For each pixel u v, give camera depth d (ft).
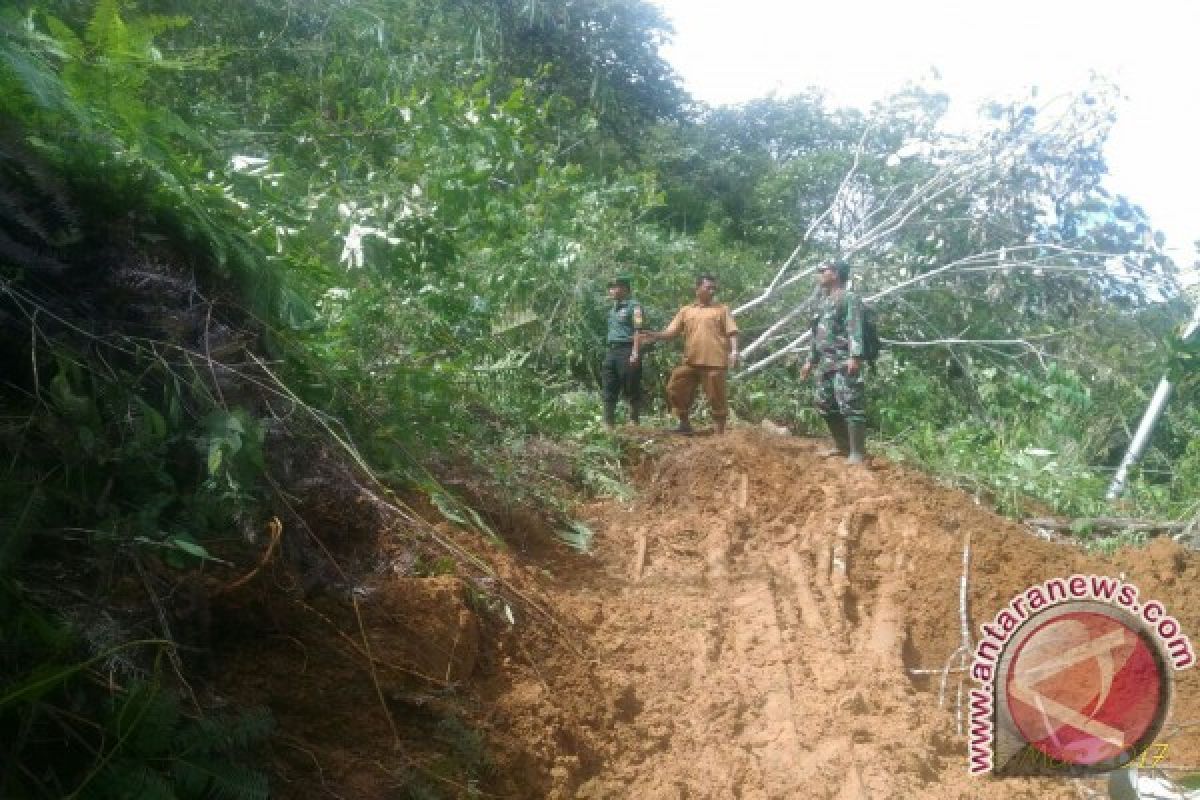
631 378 35.32
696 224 71.72
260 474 13.09
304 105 29.58
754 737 14.70
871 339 30.42
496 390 25.62
